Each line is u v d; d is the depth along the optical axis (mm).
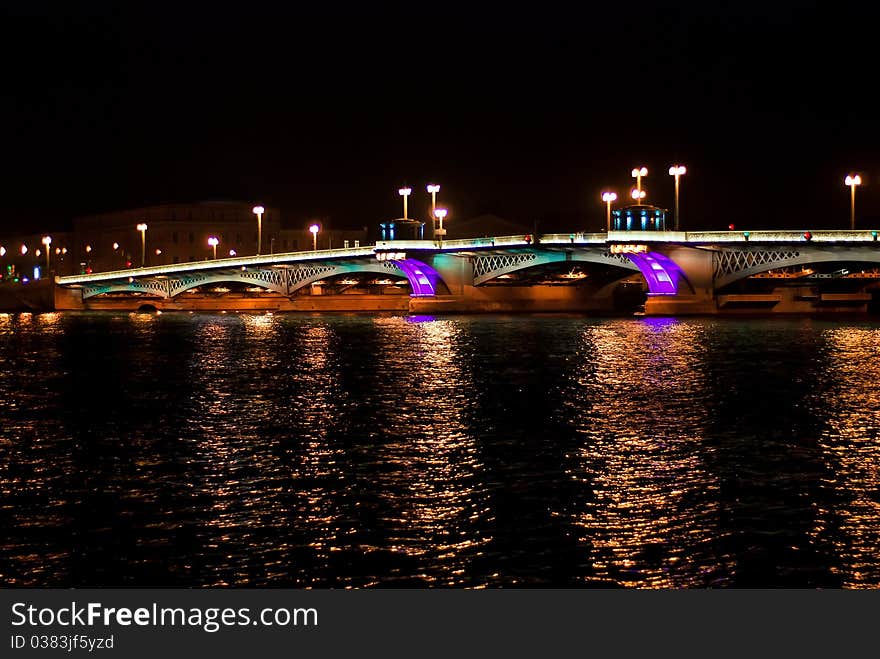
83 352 82812
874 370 61719
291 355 76750
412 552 24734
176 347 87562
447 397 49688
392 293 195125
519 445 36375
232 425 41312
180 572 23625
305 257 166625
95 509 28188
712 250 133750
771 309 143625
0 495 29703
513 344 86375
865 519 26797
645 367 64375
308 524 26750
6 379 60375
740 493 29281
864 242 115188
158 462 33938
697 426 40312
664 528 26188
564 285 166625
